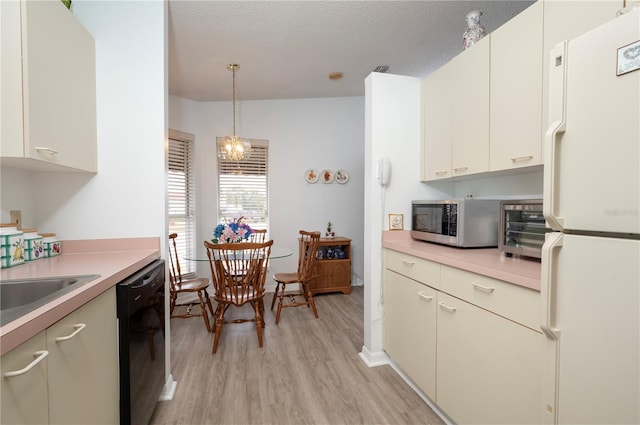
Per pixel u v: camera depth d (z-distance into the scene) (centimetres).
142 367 133
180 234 358
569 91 79
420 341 173
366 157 223
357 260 430
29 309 76
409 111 219
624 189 67
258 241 396
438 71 200
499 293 121
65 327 84
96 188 170
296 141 411
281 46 257
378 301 215
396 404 169
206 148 382
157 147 175
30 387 70
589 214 75
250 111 397
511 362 115
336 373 200
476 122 168
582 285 77
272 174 405
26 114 113
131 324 122
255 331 269
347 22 225
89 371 98
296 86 353
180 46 254
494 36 156
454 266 145
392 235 216
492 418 124
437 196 226
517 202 144
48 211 165
